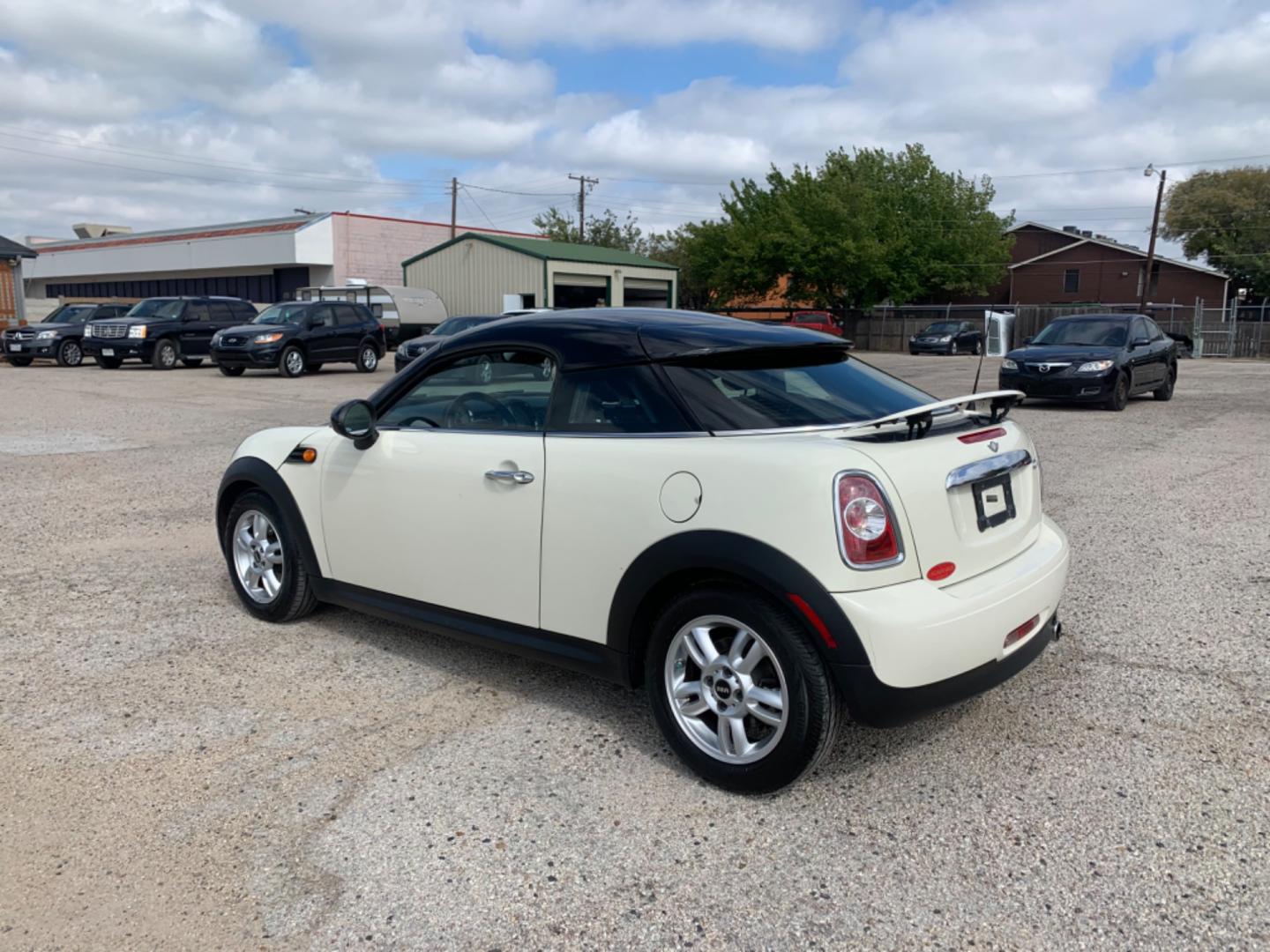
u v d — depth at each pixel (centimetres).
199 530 704
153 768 346
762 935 258
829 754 346
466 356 406
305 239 4403
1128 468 966
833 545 297
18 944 254
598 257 3919
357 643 474
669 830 308
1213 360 3650
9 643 471
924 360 3350
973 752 360
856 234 4419
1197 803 322
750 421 335
